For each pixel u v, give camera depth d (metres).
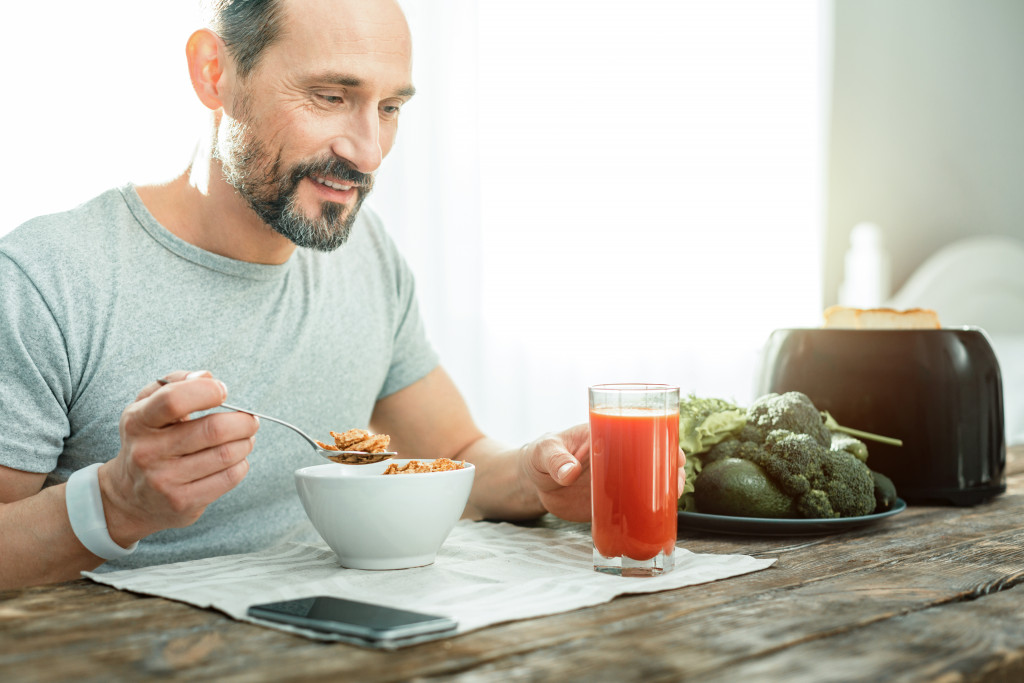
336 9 0.95
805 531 1.00
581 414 3.14
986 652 0.59
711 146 3.44
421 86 2.67
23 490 0.99
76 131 2.01
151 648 0.59
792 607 0.69
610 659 0.57
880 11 3.66
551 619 0.66
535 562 0.84
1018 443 1.91
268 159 1.00
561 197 3.05
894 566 0.85
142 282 1.08
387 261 1.34
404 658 0.57
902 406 1.23
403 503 0.79
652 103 3.27
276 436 1.19
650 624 0.65
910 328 1.29
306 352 1.21
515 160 2.95
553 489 1.01
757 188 3.57
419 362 1.36
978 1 3.60
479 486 1.15
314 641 0.60
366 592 0.73
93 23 2.02
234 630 0.63
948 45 3.61
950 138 3.66
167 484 0.79
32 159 1.97
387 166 2.62
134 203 1.10
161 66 2.09
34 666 0.55
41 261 1.03
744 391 3.59
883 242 3.70
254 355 1.16
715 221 3.46
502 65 2.91
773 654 0.58
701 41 3.40
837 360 1.27
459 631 0.62
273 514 1.21
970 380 1.22
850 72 3.75
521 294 2.97
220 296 1.13
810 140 3.71
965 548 0.93
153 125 2.09
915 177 3.68
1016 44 3.63
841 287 3.82
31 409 1.00
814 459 1.03
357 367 1.26
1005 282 3.61
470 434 1.32
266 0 0.96
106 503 0.84
